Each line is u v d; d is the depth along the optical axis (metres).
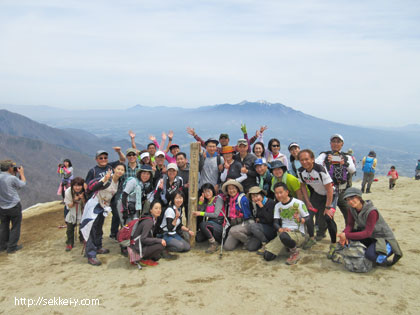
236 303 3.73
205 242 6.48
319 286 4.05
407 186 14.11
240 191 6.03
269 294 3.92
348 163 5.40
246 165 6.20
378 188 14.72
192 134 7.46
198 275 4.70
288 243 4.88
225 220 5.87
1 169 6.44
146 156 6.73
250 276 4.54
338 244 4.85
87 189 5.76
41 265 5.64
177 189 6.04
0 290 4.60
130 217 5.81
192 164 5.96
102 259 5.73
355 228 4.72
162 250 5.56
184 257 5.61
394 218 7.59
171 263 5.34
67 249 6.40
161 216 6.02
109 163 6.64
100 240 6.04
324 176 5.16
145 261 5.29
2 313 3.85
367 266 4.36
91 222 5.53
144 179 5.86
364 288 3.92
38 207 12.19
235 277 4.54
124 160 6.56
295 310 3.49
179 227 6.06
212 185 6.19
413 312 3.30
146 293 4.17
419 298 3.58
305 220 5.01
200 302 3.81
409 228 6.56
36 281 4.88
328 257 4.98
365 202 4.55
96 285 4.55
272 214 5.53
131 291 4.26
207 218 6.03
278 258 5.23
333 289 3.94
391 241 4.40
